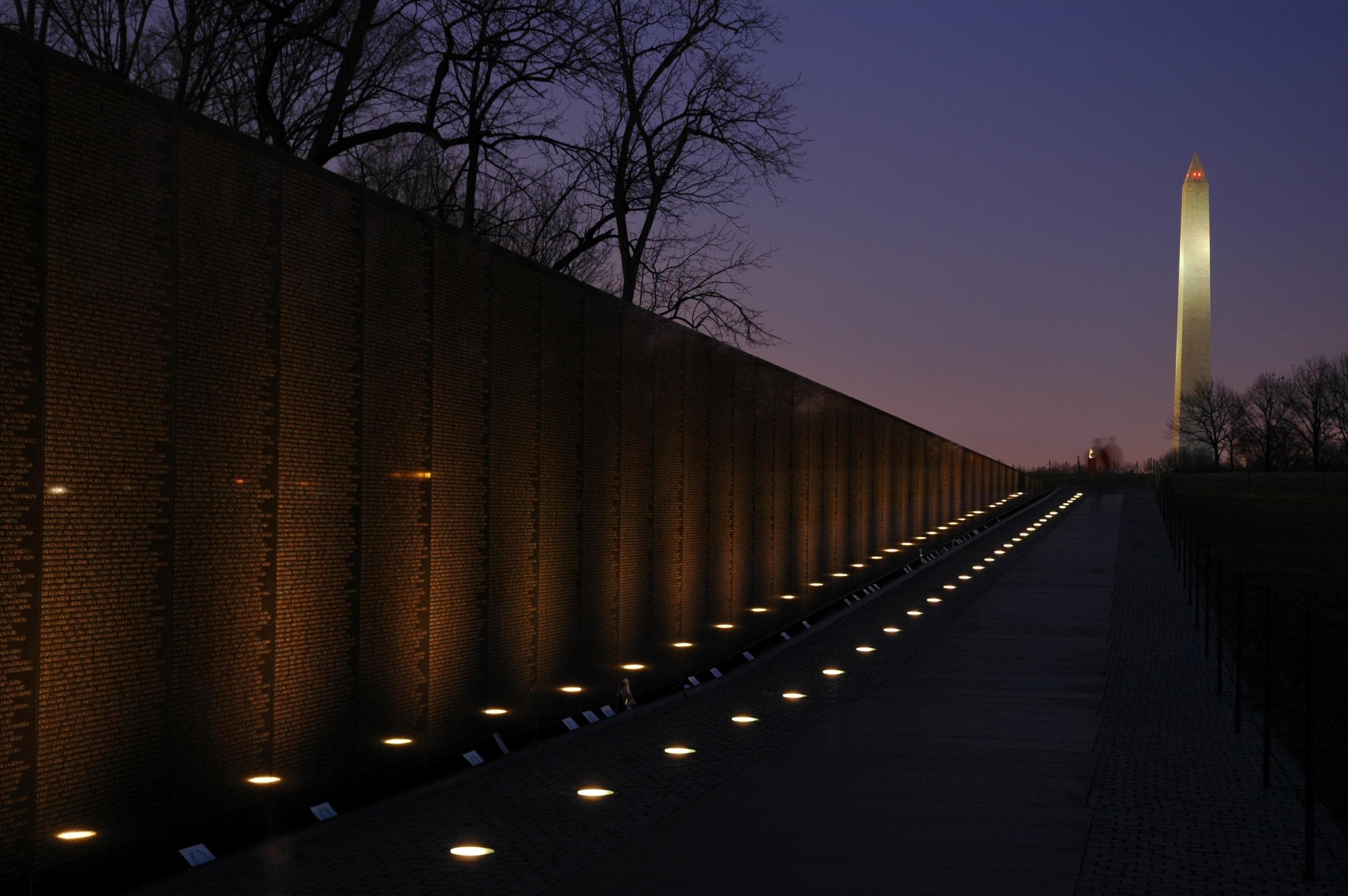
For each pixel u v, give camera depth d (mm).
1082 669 21375
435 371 13211
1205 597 28156
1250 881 9586
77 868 8570
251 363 10336
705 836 10875
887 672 21469
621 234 29875
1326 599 29297
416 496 12844
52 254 8398
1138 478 132250
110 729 8867
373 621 12062
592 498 17422
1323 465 129750
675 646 20562
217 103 19781
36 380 8266
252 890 9133
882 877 9656
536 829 11086
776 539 26891
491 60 20750
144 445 9203
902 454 42406
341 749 11531
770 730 16266
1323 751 14805
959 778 13328
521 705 15156
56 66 8438
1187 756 14523
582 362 17109
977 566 41688
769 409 26688
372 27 18562
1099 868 9938
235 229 10164
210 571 9875
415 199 26047
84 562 8672
